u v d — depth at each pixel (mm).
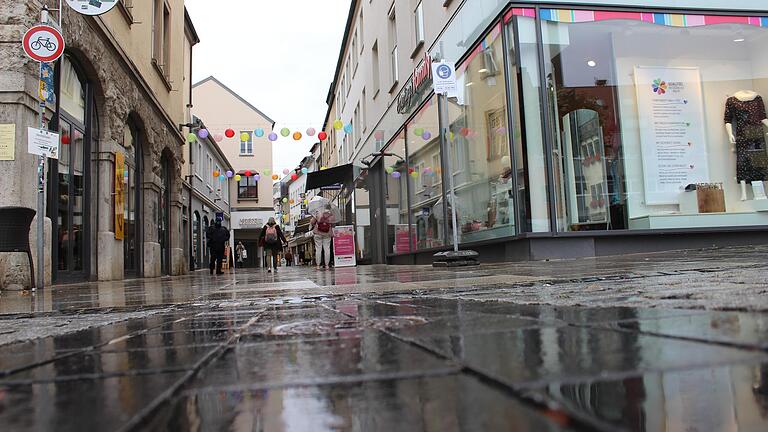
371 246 18328
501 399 844
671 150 9031
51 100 6781
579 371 990
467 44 10211
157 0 15281
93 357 1548
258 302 3668
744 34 9477
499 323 1822
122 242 10672
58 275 8172
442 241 11688
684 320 1570
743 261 4840
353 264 15648
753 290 2352
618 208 8688
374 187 18266
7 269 6395
